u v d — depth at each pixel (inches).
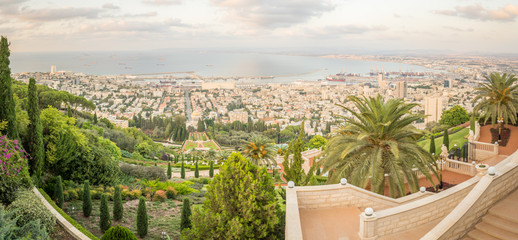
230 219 441.4
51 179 864.9
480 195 347.6
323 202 446.6
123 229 500.4
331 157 616.7
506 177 380.5
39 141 806.5
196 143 4424.2
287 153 657.6
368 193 454.3
